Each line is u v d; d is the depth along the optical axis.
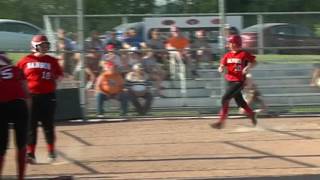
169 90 38.12
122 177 22.22
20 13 48.47
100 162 25.17
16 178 22.08
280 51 40.25
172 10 47.41
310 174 21.81
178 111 38.25
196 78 38.28
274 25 41.66
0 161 20.36
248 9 47.59
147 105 37.84
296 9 47.88
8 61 20.55
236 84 31.70
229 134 31.66
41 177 22.47
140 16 42.12
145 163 24.75
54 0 46.50
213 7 46.50
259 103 38.19
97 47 40.91
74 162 25.28
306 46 40.22
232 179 21.20
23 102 20.62
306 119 36.72
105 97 37.38
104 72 37.34
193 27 42.16
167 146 28.55
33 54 25.47
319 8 47.66
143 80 37.72
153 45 42.03
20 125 20.48
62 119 36.72
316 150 26.83
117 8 47.47
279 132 32.06
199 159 25.34
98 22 42.12
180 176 22.06
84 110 37.41
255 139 30.02
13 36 48.19
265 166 23.66
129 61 37.53
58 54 37.34
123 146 28.77
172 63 38.06
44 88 25.17
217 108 38.28
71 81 37.34
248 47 39.44
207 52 38.25
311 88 39.38
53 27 40.22
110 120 37.34
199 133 32.16
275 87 39.25
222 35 37.78
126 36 42.16
